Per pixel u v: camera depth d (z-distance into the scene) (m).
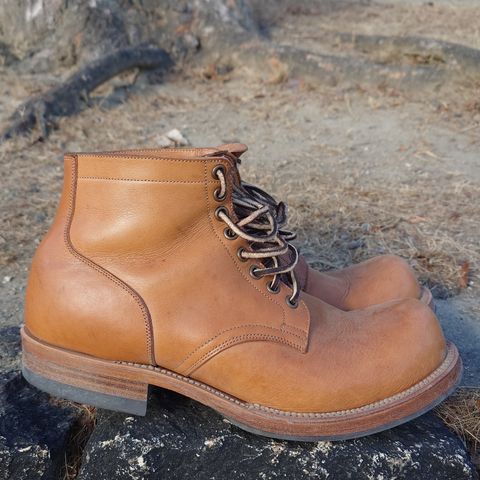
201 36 2.18
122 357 0.63
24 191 1.32
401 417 0.64
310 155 1.51
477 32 2.58
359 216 1.16
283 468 0.65
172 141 1.60
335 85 2.01
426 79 1.92
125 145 1.59
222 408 0.63
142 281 0.62
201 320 0.62
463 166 1.43
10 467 0.67
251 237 0.62
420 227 1.12
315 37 2.54
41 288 0.64
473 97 1.82
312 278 0.73
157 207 0.61
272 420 0.63
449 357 0.67
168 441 0.65
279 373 0.62
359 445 0.66
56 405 0.72
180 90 2.02
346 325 0.66
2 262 1.05
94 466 0.65
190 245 0.62
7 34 2.20
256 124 1.74
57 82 2.02
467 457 0.67
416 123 1.71
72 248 0.63
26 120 1.65
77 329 0.63
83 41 2.12
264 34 2.57
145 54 2.05
